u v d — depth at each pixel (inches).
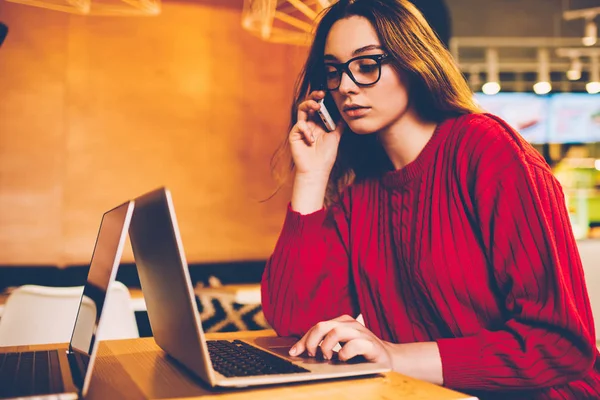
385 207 51.4
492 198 41.8
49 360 38.2
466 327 45.2
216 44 233.1
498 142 43.1
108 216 38.1
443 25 148.6
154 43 226.2
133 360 39.1
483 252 44.4
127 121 222.5
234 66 234.8
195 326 29.6
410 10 46.8
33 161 212.4
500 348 36.9
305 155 54.3
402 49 45.6
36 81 213.3
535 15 306.8
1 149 209.5
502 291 42.5
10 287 190.7
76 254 215.0
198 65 231.1
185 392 30.7
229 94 234.1
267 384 31.9
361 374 32.9
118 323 71.5
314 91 54.2
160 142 226.2
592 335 39.6
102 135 219.8
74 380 31.8
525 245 39.8
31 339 70.3
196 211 229.1
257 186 236.4
